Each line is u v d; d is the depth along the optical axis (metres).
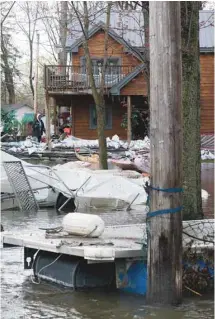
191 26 8.23
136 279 6.61
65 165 17.92
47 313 5.92
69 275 6.87
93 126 35.03
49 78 31.27
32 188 14.29
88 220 7.32
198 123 8.35
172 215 5.83
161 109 5.80
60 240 7.07
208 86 34.03
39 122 34.88
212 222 7.26
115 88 31.69
